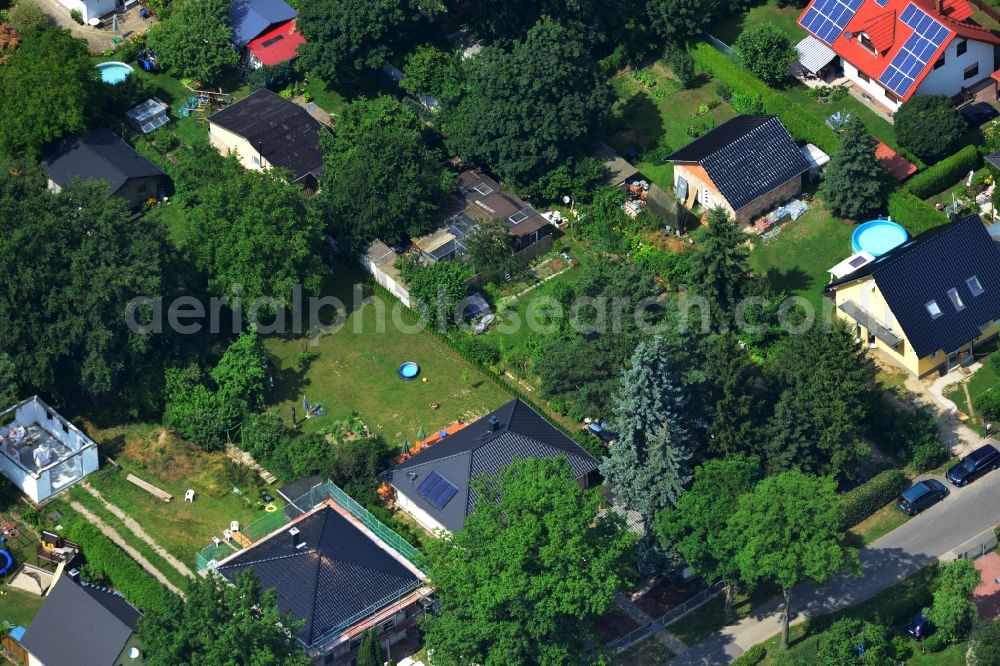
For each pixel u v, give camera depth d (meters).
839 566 154.88
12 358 183.12
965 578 158.75
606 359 180.00
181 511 178.12
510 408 182.12
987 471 177.00
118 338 184.12
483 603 151.38
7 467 181.38
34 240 181.38
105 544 171.88
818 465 174.00
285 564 165.38
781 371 177.25
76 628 160.00
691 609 167.00
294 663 148.25
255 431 182.75
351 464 178.12
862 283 186.50
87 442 182.62
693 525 160.38
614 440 180.75
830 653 156.12
